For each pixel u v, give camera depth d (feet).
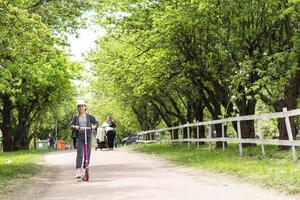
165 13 73.10
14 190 43.78
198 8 67.56
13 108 144.56
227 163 56.65
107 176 51.75
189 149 92.94
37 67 70.18
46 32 54.75
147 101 145.38
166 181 45.29
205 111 159.12
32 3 64.90
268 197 34.55
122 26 85.71
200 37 77.20
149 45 84.48
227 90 83.41
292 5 61.05
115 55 101.40
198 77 86.94
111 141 114.62
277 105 67.31
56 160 82.17
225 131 89.35
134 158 81.15
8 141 141.59
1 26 53.06
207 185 41.81
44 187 45.39
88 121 49.78
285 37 71.20
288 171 43.68
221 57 74.33
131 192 38.17
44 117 181.16
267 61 67.46
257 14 67.72
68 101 167.94
